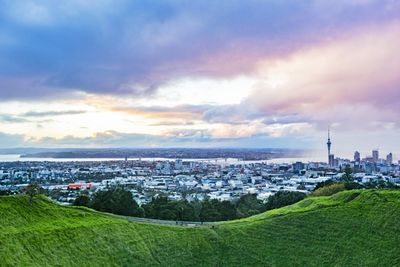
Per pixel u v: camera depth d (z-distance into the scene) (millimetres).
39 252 76062
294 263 90250
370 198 111000
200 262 91562
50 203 100438
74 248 82062
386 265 85688
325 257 90938
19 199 91562
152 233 97875
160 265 88250
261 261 91750
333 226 100312
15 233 77312
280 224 104188
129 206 141625
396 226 96000
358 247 92250
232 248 96125
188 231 101625
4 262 68500
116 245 88812
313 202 120375
